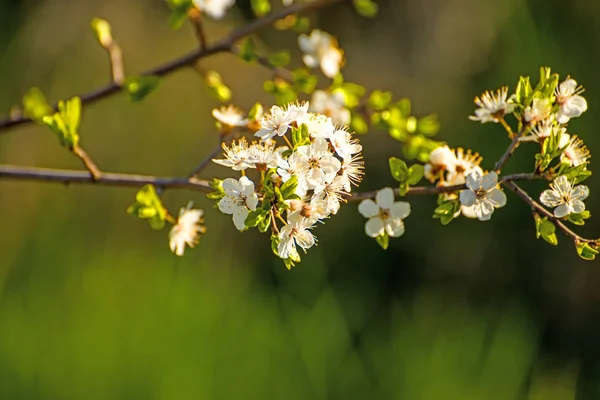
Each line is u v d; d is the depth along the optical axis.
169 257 2.45
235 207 1.41
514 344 2.31
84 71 3.44
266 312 2.38
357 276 2.80
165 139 3.15
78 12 3.57
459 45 3.12
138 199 1.52
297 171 1.40
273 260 2.75
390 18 3.38
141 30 3.59
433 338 2.38
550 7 2.94
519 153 2.71
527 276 2.78
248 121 1.51
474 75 3.04
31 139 3.08
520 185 2.72
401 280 2.83
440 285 2.81
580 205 1.43
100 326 2.27
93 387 2.16
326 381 2.23
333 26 3.51
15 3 3.63
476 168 1.45
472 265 2.80
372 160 2.94
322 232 2.84
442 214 1.45
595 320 2.69
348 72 3.34
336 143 1.42
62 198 2.81
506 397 2.24
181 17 1.60
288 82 1.64
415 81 3.19
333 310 2.34
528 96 1.46
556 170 1.46
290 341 2.29
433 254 2.84
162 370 2.17
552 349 2.69
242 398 2.14
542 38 2.92
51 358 2.22
